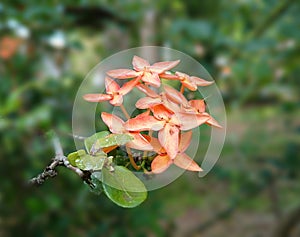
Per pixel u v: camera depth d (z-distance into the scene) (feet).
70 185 2.62
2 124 2.07
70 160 1.23
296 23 2.94
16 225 2.63
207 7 3.66
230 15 3.35
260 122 3.51
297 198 3.68
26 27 2.77
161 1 3.50
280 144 3.28
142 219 2.75
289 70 3.03
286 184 3.62
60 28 2.94
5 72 2.74
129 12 3.40
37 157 2.41
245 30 3.28
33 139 2.30
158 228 2.84
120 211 2.75
